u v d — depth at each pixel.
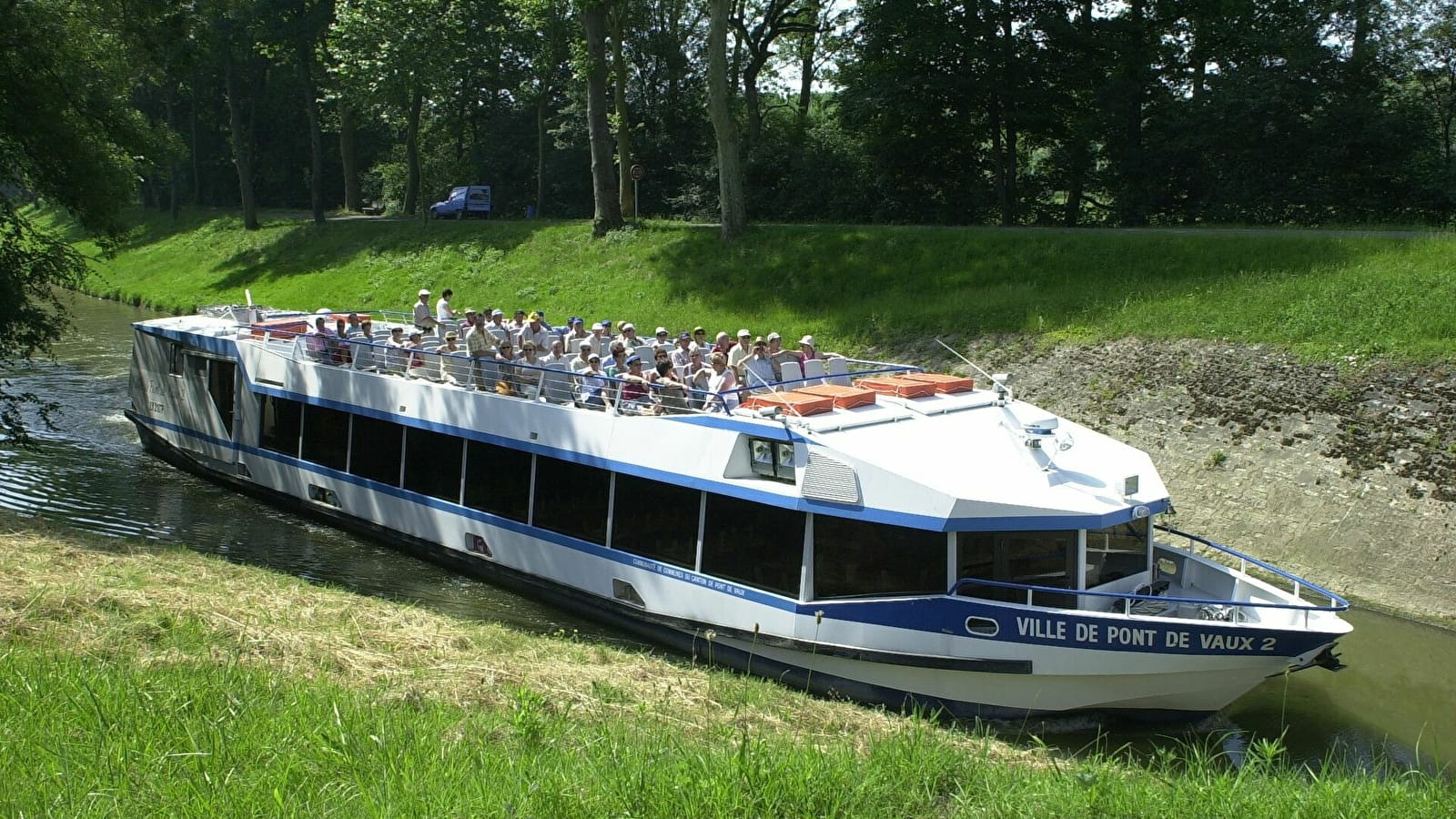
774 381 14.89
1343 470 16.42
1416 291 19.34
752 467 12.61
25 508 18.64
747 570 12.62
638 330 31.33
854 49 41.00
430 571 16.56
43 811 6.37
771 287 31.69
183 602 11.70
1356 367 17.86
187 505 19.42
